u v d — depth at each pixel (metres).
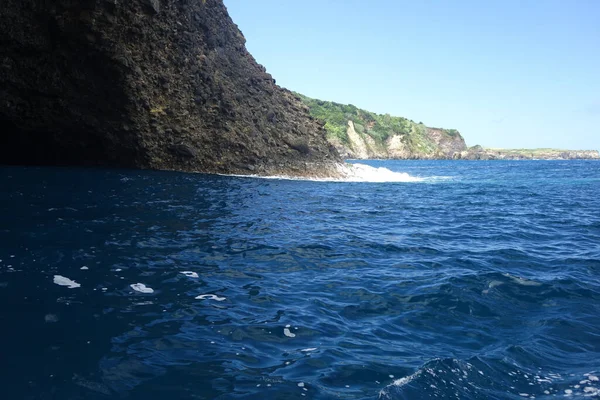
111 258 6.72
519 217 13.85
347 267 7.23
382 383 3.57
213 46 29.20
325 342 4.34
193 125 25.38
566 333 4.71
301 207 14.34
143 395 3.27
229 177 23.67
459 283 6.36
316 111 161.50
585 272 7.15
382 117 184.25
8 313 4.52
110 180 17.08
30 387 3.26
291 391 3.41
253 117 29.22
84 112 22.03
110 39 20.64
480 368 3.87
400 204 16.84
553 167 74.00
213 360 3.87
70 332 4.21
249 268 6.88
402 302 5.58
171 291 5.57
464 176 42.03
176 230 9.15
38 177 16.56
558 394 3.48
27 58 20.34
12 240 7.23
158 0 22.66
